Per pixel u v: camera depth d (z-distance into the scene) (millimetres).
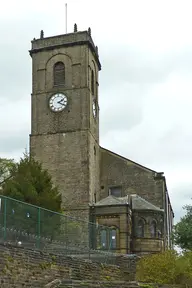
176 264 32938
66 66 62219
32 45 64062
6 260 21984
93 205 56625
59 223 28922
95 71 65750
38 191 49938
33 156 59969
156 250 56219
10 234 23875
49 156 59938
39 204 47719
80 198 57375
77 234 31156
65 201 57688
